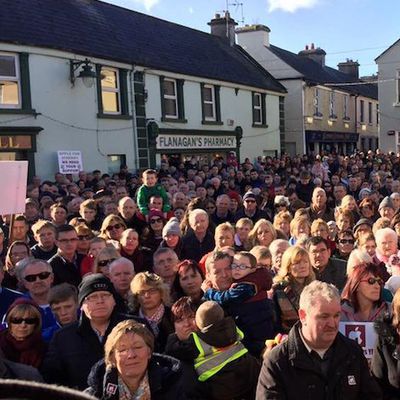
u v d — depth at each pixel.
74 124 13.91
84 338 3.46
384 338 3.17
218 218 8.79
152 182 8.41
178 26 21.55
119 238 6.33
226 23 24.77
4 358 3.19
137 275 4.05
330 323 2.81
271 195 10.71
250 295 4.03
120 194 9.67
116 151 15.27
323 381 2.86
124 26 17.66
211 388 3.44
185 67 18.31
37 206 8.59
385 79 27.41
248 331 4.00
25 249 5.34
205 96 19.53
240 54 25.03
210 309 3.51
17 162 4.55
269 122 23.55
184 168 15.96
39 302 4.37
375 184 11.67
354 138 32.00
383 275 4.47
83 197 9.69
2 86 12.39
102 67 14.84
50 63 13.23
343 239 6.18
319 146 28.33
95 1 17.33
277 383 2.87
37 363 3.51
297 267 4.25
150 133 16.31
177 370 2.99
